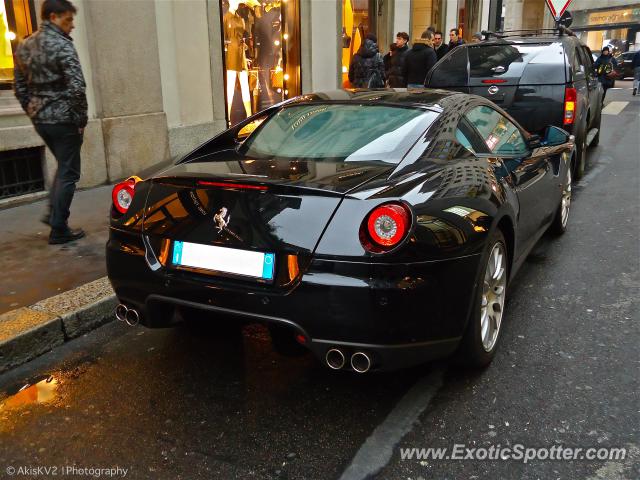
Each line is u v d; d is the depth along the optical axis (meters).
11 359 3.42
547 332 3.78
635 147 10.66
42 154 6.68
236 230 2.75
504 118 4.30
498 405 3.00
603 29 37.94
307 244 2.61
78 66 4.84
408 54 10.83
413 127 3.35
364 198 2.63
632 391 3.10
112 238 3.14
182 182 2.93
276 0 10.51
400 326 2.61
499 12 22.59
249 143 3.57
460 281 2.79
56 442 2.74
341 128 3.45
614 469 2.53
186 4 8.30
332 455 2.64
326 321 2.60
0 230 5.55
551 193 4.80
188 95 8.52
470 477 2.49
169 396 3.11
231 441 2.74
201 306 2.84
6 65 6.42
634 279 4.64
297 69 11.20
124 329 3.88
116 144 7.35
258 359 3.47
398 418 2.90
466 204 2.92
